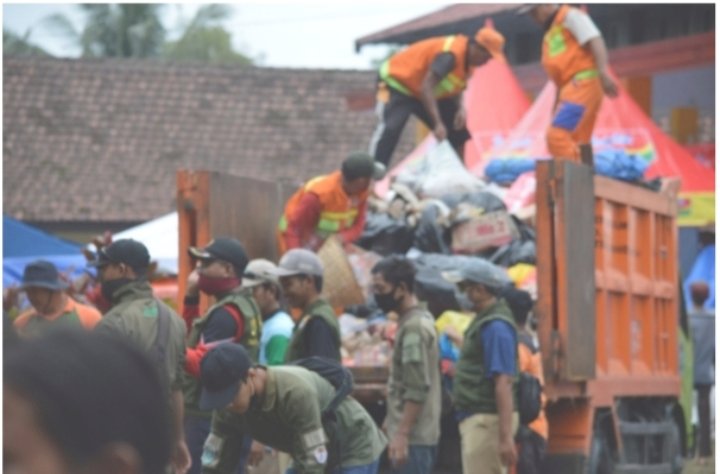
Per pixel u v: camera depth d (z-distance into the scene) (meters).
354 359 28.36
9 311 34.88
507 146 51.69
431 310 28.94
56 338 5.66
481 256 31.34
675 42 69.38
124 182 88.94
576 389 29.70
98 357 5.62
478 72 61.03
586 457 30.03
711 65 68.25
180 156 92.25
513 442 25.30
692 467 42.56
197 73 98.94
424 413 24.64
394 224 31.52
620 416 33.03
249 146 94.19
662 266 35.72
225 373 17.50
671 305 36.12
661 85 73.56
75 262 50.78
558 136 36.75
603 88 36.66
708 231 58.47
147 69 98.50
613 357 32.34
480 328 25.48
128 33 135.62
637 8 71.00
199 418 23.14
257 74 99.81
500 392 25.17
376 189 40.59
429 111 35.81
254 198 31.16
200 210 28.97
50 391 5.54
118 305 20.67
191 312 25.39
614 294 32.53
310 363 19.19
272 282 24.88
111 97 95.81
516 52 77.12
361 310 29.52
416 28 76.50
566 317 28.91
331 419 18.92
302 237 30.52
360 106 88.69
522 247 31.17
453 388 27.14
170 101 96.44
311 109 97.56
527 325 29.52
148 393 5.66
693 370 41.94
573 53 36.72
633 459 33.53
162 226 51.16
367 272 30.08
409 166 34.72
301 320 24.03
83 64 97.75
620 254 32.91
